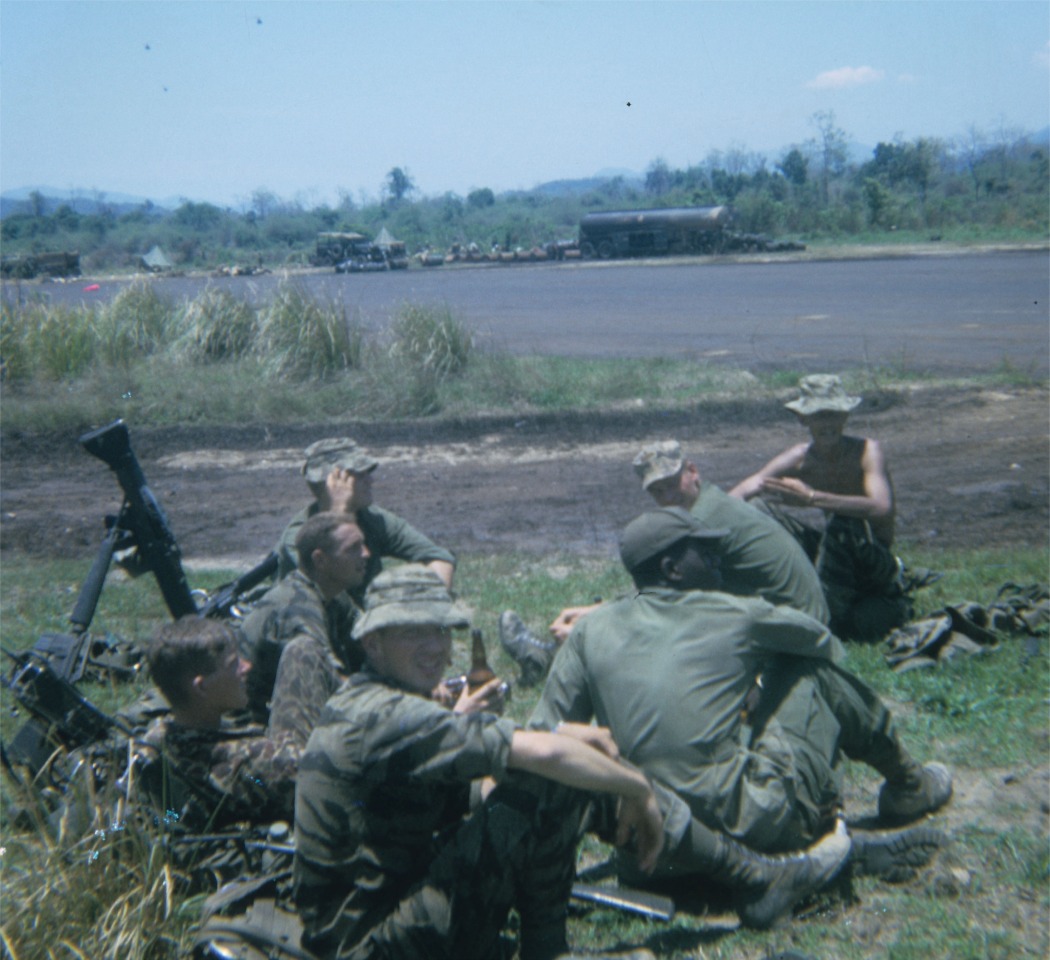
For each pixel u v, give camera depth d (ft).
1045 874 12.20
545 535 30.04
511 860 9.71
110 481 39.19
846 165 385.09
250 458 41.37
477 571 26.61
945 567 24.63
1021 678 17.54
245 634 14.05
